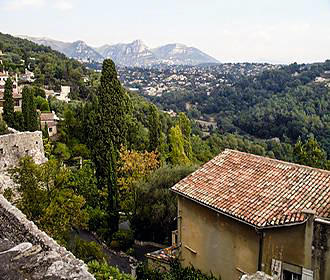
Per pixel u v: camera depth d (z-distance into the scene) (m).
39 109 53.84
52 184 19.47
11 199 19.23
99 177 32.12
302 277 11.77
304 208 12.23
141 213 25.25
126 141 36.91
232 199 14.02
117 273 11.33
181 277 15.66
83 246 16.83
